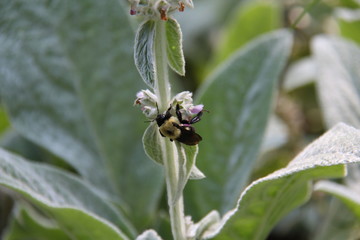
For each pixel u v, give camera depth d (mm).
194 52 724
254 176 570
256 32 633
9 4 490
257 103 476
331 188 432
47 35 493
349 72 499
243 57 486
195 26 757
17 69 487
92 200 442
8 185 393
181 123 360
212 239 403
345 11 615
